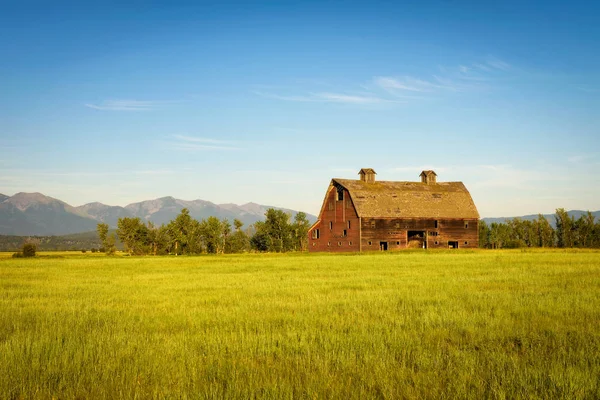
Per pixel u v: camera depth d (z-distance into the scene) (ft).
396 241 317.63
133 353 45.24
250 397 33.88
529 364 40.09
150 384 37.04
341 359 42.09
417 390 34.50
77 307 74.43
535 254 215.72
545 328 52.54
